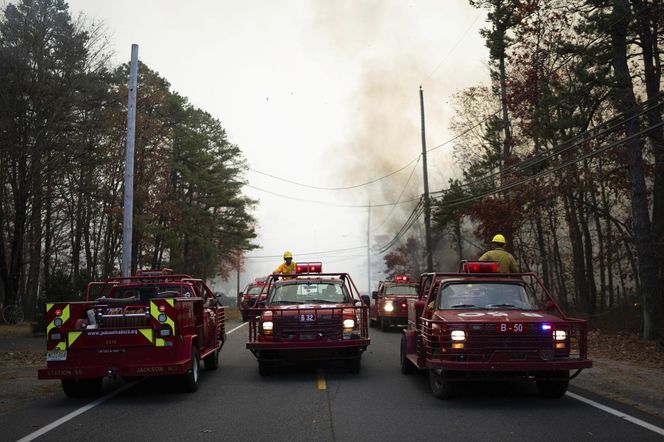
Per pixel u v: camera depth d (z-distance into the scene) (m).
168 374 9.74
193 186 54.31
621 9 19.12
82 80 31.94
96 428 7.82
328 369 13.14
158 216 45.34
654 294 19.19
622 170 25.66
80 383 10.29
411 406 9.01
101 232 47.56
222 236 63.94
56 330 9.78
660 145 22.00
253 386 11.05
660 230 22.91
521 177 28.34
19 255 33.03
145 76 41.78
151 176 40.94
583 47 21.58
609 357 15.15
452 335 9.09
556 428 7.51
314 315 11.97
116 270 46.16
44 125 31.03
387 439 7.06
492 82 36.28
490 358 8.97
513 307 10.33
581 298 32.97
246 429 7.63
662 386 10.31
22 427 7.93
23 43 30.53
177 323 9.91
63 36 31.39
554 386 9.48
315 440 7.05
